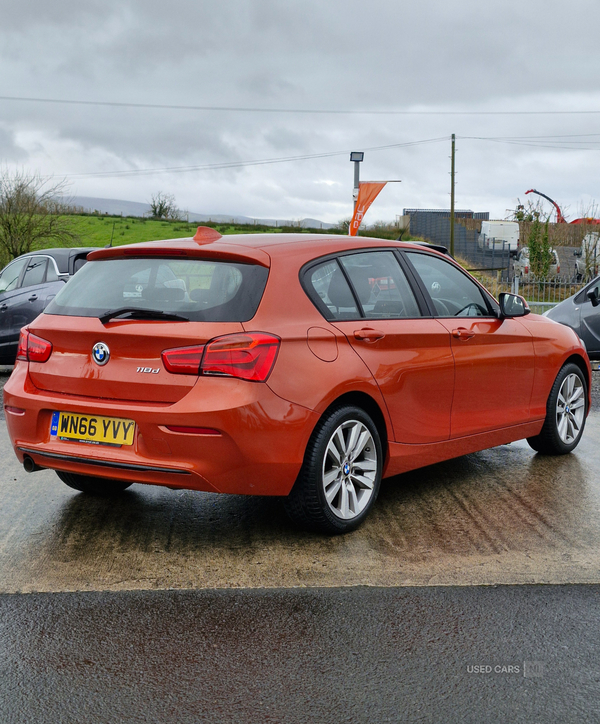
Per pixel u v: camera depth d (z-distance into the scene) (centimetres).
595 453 613
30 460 422
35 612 325
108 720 249
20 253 3244
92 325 395
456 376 480
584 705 258
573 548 404
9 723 246
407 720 249
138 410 375
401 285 468
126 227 5012
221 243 417
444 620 320
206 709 255
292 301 396
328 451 405
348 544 407
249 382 368
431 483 525
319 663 285
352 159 2414
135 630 310
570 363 600
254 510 465
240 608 330
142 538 415
